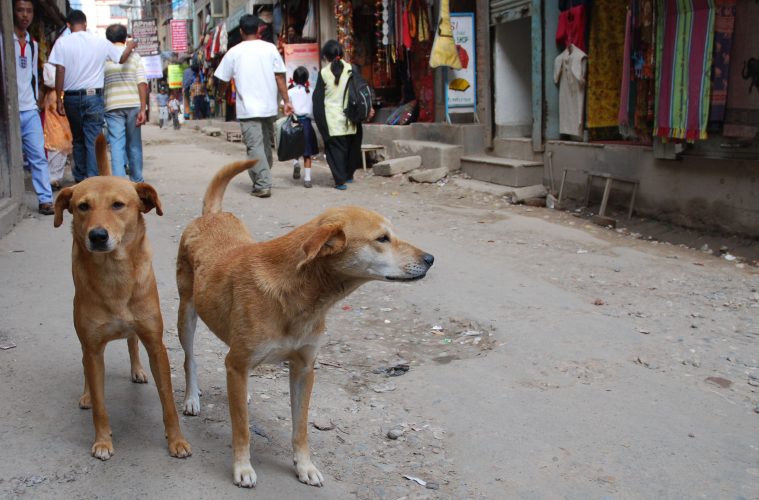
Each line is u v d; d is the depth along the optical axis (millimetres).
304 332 3104
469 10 12938
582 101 10047
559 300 5863
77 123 9617
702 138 7531
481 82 12758
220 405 3969
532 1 10703
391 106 16094
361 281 3148
